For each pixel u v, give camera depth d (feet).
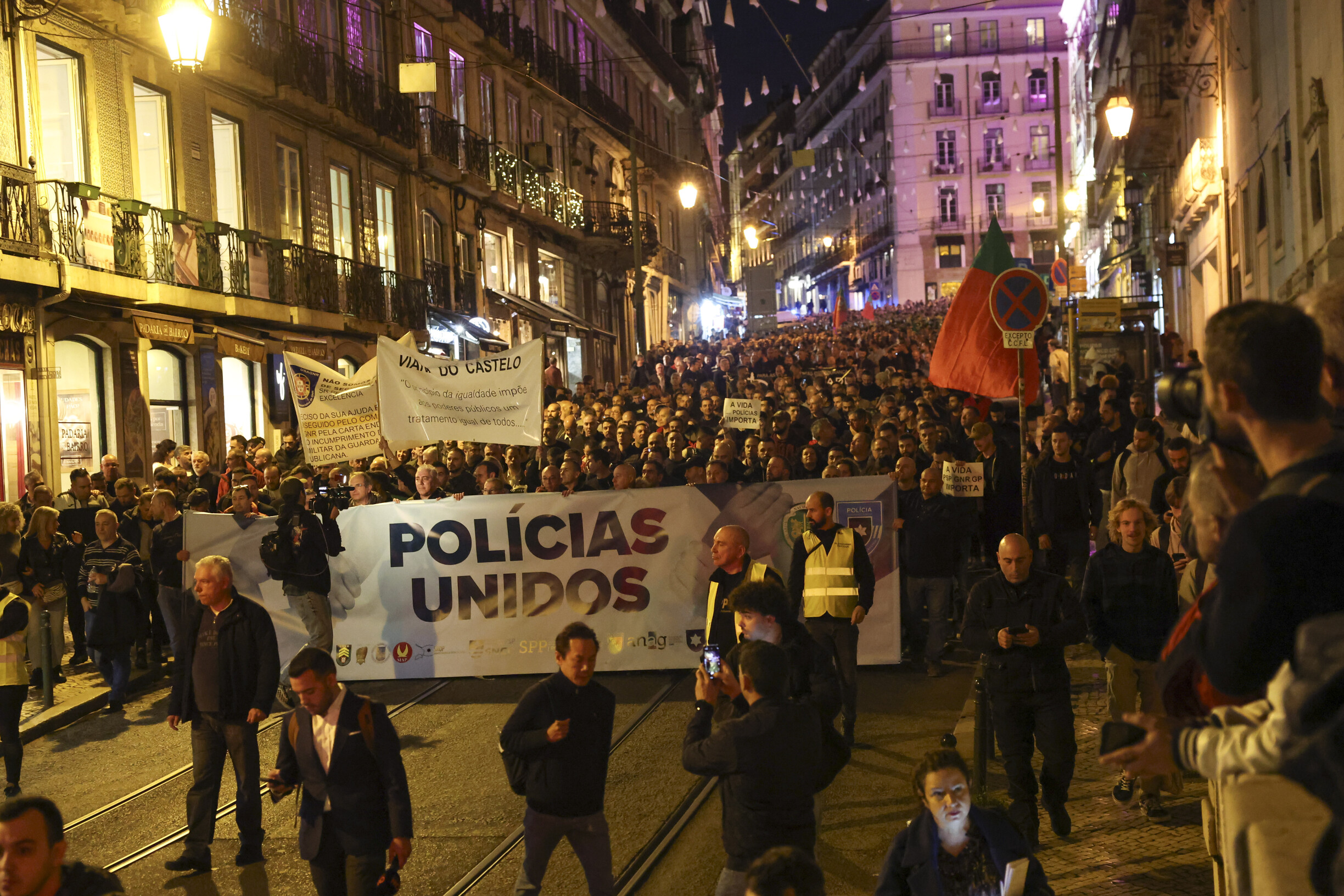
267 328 72.13
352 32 85.66
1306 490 6.57
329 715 18.47
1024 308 33.19
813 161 96.94
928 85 271.90
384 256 89.86
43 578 38.81
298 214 77.15
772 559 36.50
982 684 22.62
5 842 11.69
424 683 37.45
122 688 36.73
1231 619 6.74
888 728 30.32
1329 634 5.83
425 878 22.33
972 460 48.80
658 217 184.03
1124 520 22.99
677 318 202.39
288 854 24.48
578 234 130.82
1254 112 78.95
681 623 36.91
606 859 18.63
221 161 69.87
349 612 37.96
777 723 15.53
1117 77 154.71
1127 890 19.31
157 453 52.26
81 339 58.08
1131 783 22.56
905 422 56.90
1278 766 6.24
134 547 37.58
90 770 30.68
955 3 270.26
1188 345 119.24
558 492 38.11
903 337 137.28
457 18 102.58
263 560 35.55
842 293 330.75
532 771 18.51
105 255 56.70
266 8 73.82
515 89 118.73
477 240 107.14
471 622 37.63
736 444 49.11
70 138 57.36
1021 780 21.65
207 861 23.70
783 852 11.37
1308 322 6.88
